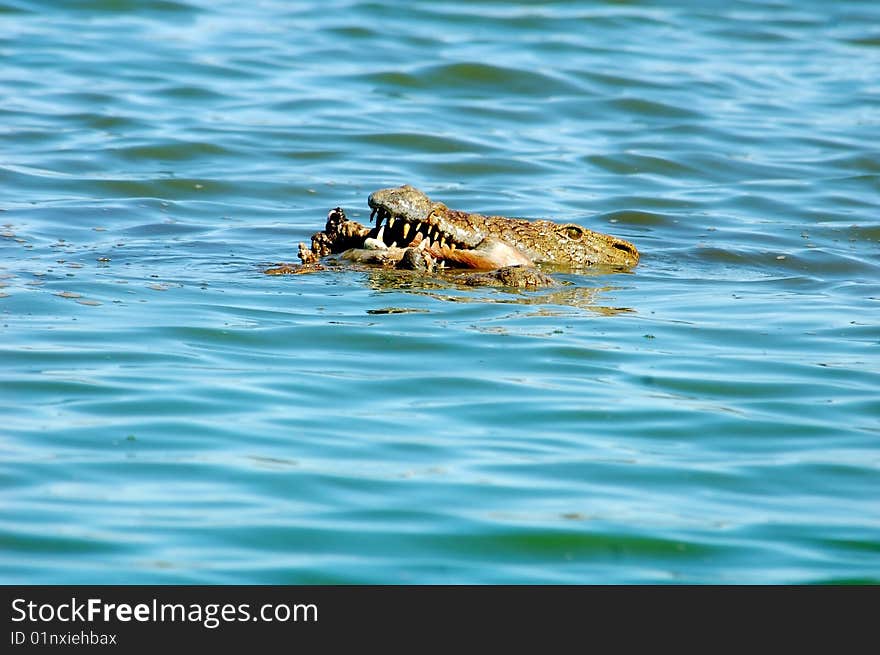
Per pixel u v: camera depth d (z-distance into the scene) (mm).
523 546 23234
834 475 26672
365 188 57875
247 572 22000
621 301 40875
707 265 47344
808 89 78625
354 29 84188
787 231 53344
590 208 56062
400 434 28000
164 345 33625
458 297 39750
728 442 28359
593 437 28328
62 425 27625
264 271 42594
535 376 32250
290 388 30641
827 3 99688
